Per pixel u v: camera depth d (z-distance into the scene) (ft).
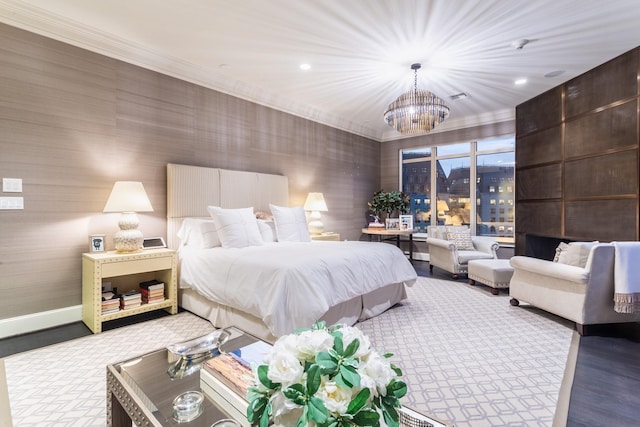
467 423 4.75
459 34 9.26
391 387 2.38
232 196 12.69
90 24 8.82
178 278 10.25
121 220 9.30
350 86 13.26
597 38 9.51
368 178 20.66
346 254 8.86
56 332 8.30
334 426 2.03
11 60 7.98
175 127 11.21
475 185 18.10
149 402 3.54
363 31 9.12
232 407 3.38
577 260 8.38
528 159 14.80
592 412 5.02
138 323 8.98
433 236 16.40
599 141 11.41
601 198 11.37
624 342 7.72
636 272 7.80
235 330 5.31
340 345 2.37
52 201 8.65
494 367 6.47
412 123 11.56
